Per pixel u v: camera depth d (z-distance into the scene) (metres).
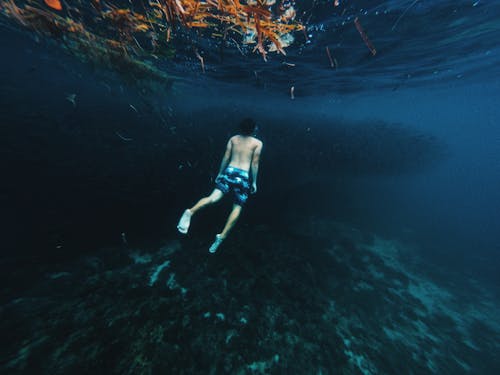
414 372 3.21
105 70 7.35
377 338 3.63
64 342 2.69
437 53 9.45
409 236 7.52
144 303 3.44
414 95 21.05
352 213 8.57
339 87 16.39
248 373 2.81
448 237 7.79
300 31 7.19
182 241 5.22
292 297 4.13
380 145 14.20
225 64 10.91
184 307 3.52
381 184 12.61
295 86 16.11
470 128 48.22
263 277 4.52
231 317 3.51
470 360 3.52
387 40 8.02
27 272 3.52
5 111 9.44
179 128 13.95
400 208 9.77
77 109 13.00
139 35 5.30
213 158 10.48
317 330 3.55
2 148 6.63
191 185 8.03
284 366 2.96
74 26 4.95
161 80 10.90
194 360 2.81
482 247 7.25
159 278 4.03
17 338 2.64
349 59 10.02
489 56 10.09
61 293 3.31
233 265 4.71
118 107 16.84
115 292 3.53
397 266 5.75
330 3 5.71
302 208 8.27
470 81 15.91
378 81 14.58
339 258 5.67
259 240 5.78
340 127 18.09
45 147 7.63
